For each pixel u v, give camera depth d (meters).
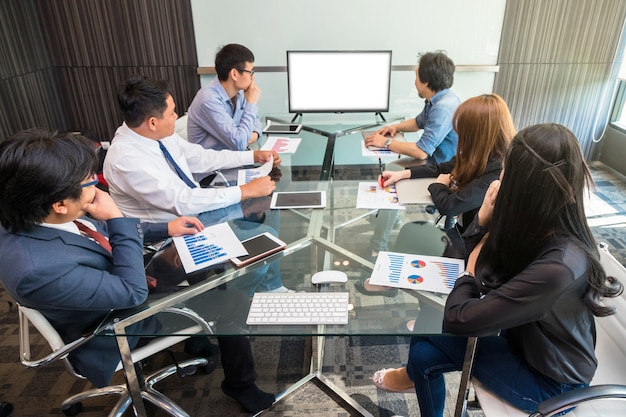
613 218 3.15
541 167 1.01
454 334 1.12
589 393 1.03
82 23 3.65
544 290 1.00
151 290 1.35
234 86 2.55
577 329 1.11
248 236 1.63
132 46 3.73
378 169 2.25
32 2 3.56
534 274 1.01
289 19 3.64
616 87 3.83
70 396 1.83
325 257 1.50
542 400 1.17
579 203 1.04
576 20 3.61
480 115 1.62
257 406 1.72
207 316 1.25
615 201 3.39
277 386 1.85
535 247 1.08
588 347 1.13
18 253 1.09
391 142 2.47
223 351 1.65
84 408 1.78
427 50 3.76
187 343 2.00
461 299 1.15
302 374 1.91
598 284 1.05
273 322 1.22
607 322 1.34
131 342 1.37
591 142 4.06
